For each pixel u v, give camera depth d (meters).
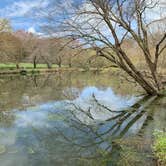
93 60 18.23
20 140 10.08
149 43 19.64
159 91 19.03
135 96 20.50
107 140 9.88
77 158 8.22
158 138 8.66
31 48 65.75
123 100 19.17
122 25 16.36
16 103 18.17
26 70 56.75
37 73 56.84
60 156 8.45
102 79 41.06
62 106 17.06
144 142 9.27
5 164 7.79
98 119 13.40
